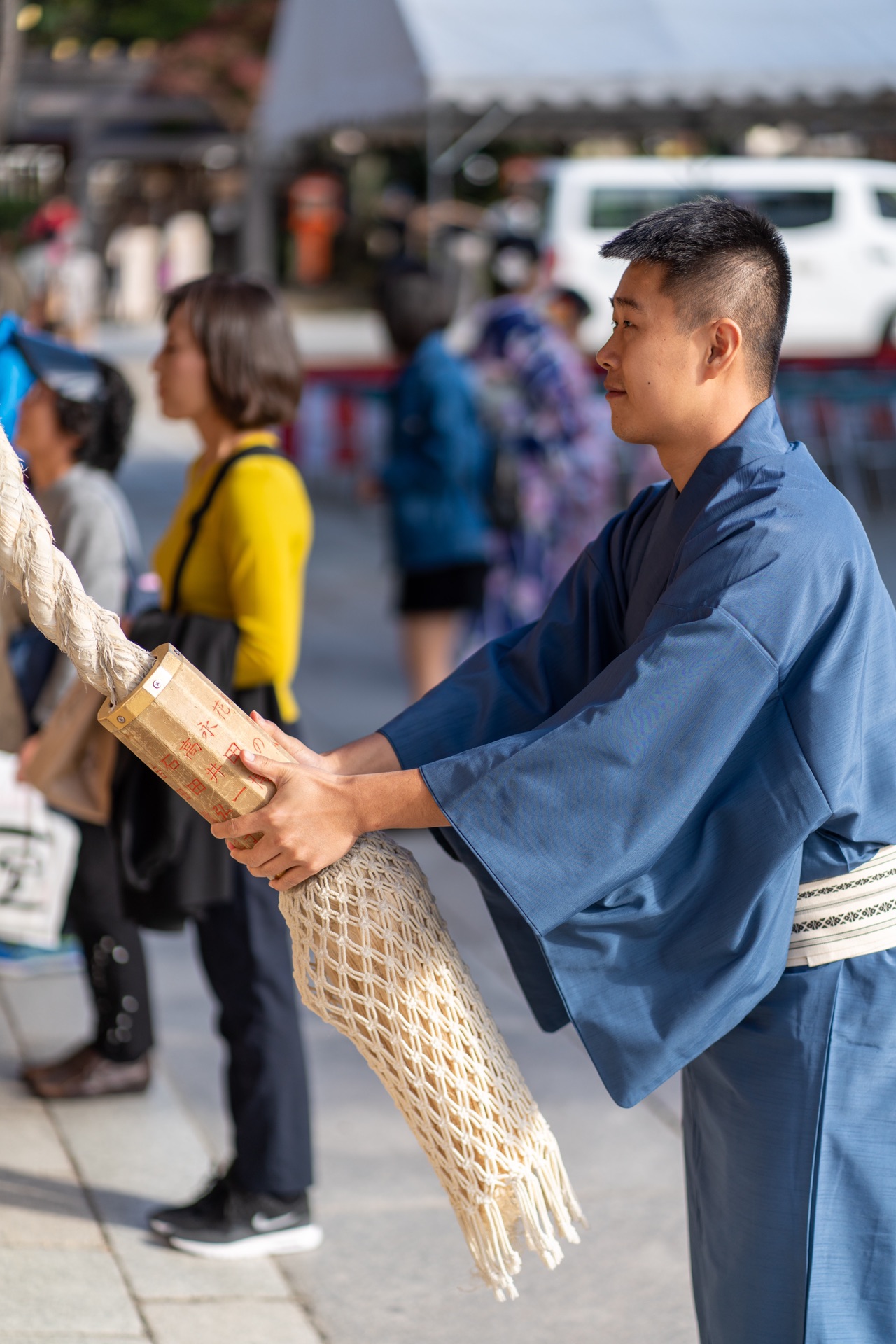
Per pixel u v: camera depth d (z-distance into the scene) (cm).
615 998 193
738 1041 200
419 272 594
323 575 1052
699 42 968
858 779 191
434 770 187
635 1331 288
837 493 195
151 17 2195
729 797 191
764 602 185
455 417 582
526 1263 311
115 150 2608
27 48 2153
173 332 307
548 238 1540
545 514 682
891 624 196
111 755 305
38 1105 368
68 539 349
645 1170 348
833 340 1568
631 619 208
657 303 192
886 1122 196
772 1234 198
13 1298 287
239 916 305
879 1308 198
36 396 353
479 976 451
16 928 407
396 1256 313
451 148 1136
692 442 198
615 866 186
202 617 297
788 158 1822
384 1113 374
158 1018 422
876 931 196
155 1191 332
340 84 1120
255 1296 296
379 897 190
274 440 316
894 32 998
